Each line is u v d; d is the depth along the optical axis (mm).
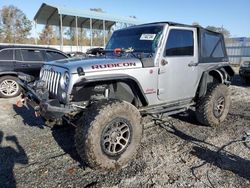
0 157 3797
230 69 5754
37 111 3529
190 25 4586
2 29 38594
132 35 4617
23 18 39531
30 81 4340
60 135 4680
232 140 4504
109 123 3273
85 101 3568
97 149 3193
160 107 4316
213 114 5078
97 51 4859
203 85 4883
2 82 7715
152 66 3938
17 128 5078
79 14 16484
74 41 23516
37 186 3053
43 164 3586
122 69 3592
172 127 5145
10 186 3051
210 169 3457
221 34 5543
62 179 3209
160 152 3969
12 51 7836
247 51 24312
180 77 4418
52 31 29469
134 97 4039
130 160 3617
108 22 19547
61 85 3371
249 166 3559
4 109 6500
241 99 8344
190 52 4578
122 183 3111
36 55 8180
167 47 4160
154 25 4379
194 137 4617
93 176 3281
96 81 3387
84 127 3184
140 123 3604
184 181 3162
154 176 3271
